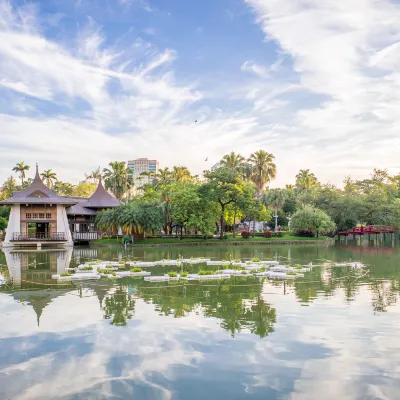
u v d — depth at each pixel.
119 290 17.94
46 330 11.71
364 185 81.06
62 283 19.98
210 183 54.94
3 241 51.25
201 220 52.28
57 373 8.75
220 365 9.11
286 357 9.55
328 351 9.91
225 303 15.14
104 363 9.26
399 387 8.03
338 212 65.44
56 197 52.34
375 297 16.12
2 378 8.53
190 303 15.18
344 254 37.53
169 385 8.18
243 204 55.69
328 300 15.60
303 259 32.50
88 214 59.59
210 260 31.52
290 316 13.11
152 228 50.38
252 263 28.44
